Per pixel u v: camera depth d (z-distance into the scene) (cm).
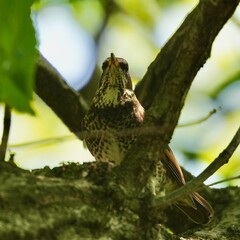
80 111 1196
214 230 940
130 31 1614
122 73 1173
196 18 691
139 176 702
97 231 639
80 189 649
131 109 1146
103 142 1095
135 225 674
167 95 718
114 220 661
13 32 463
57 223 605
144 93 1127
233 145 714
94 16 1570
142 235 680
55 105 1198
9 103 473
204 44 694
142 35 1619
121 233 659
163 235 762
